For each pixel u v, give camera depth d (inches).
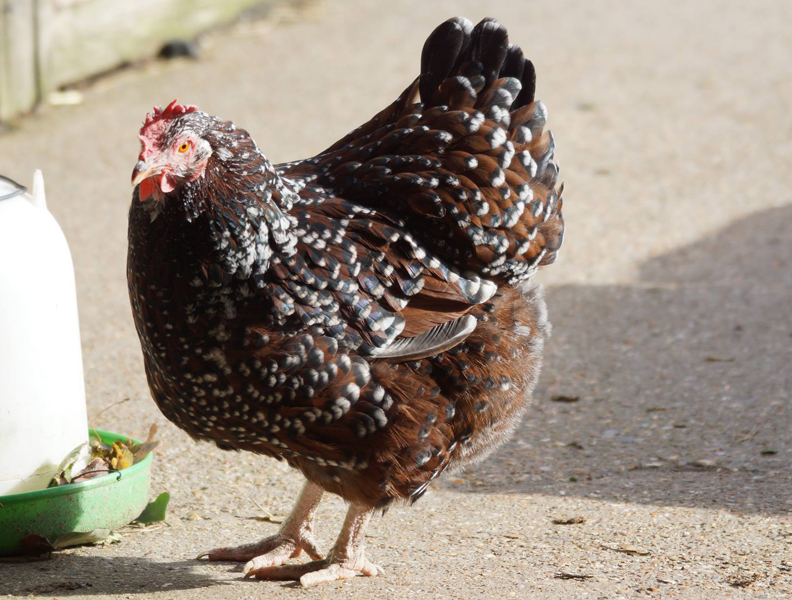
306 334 141.6
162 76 494.6
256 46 543.8
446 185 153.0
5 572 154.1
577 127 447.2
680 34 588.7
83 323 270.8
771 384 234.8
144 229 139.4
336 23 589.0
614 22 609.3
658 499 182.1
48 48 450.3
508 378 155.5
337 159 161.0
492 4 638.5
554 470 197.9
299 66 514.0
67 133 424.8
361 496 151.5
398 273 149.6
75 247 323.9
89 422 214.2
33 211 163.5
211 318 139.7
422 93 165.0
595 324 275.9
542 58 538.6
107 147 411.5
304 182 155.9
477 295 153.7
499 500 185.2
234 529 174.2
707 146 428.1
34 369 158.7
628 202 371.6
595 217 358.0
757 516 172.2
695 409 224.4
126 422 215.5
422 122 158.9
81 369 170.6
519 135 161.9
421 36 566.3
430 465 150.5
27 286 157.0
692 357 253.1
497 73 162.4
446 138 155.3
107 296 289.4
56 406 162.4
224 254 137.7
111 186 375.6
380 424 144.9
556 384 240.8
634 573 151.3
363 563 156.2
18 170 385.4
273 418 144.9
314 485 160.4
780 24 609.0
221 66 511.5
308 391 141.6
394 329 146.9
